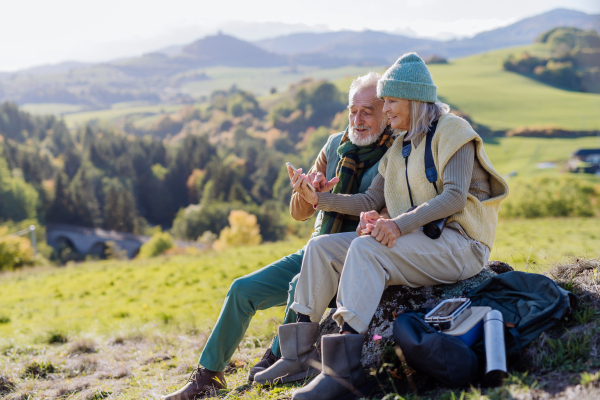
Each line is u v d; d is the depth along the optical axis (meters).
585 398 1.80
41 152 145.62
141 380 4.19
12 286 18.84
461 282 3.03
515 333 2.28
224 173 123.12
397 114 2.89
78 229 104.25
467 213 2.76
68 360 5.32
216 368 3.09
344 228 3.25
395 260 2.62
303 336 2.83
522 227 30.89
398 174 2.95
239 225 70.50
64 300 14.99
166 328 7.16
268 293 3.13
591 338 2.24
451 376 2.16
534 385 2.01
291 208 3.54
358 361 2.47
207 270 18.36
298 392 2.38
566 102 176.50
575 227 30.55
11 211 93.31
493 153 131.38
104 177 130.62
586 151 118.75
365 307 2.50
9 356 5.70
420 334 2.29
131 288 16.12
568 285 2.78
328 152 3.65
